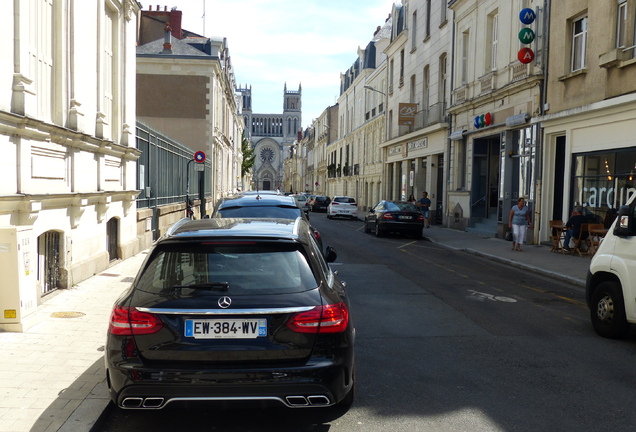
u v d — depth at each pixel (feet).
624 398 15.23
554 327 23.44
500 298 29.84
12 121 21.67
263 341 11.75
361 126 156.04
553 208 56.08
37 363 16.85
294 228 14.69
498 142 75.20
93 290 28.04
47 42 26.61
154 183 52.37
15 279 20.07
